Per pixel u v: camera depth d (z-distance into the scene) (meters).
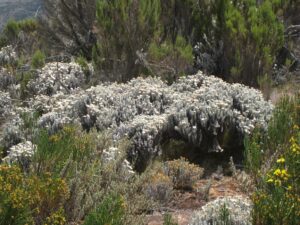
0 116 8.27
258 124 6.19
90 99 7.05
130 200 4.81
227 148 6.42
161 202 5.13
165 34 10.08
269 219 3.90
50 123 6.59
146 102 6.93
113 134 6.18
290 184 4.33
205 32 9.92
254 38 8.79
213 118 6.30
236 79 8.83
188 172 5.50
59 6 11.77
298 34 11.09
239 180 5.42
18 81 9.51
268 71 8.82
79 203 4.54
